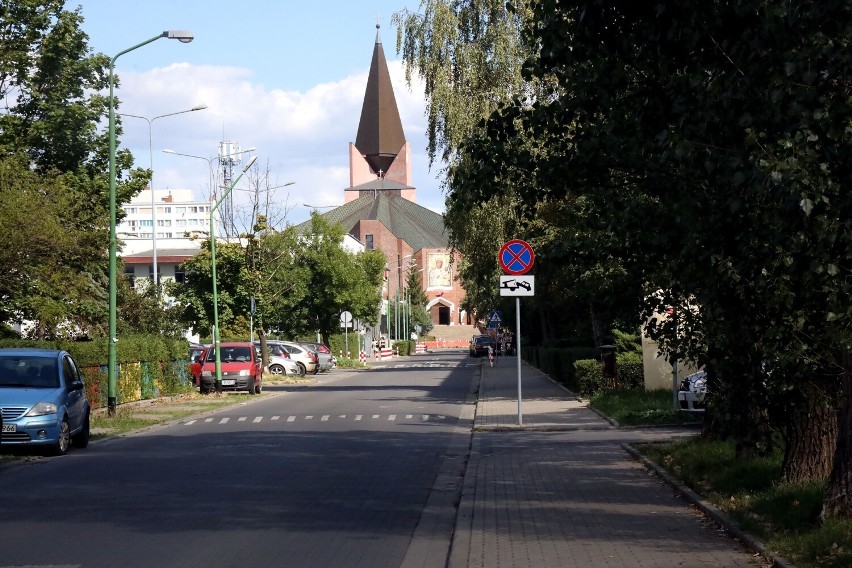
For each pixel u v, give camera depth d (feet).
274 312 182.60
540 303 138.92
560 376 132.77
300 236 233.55
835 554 25.72
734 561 27.96
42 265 94.38
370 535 34.73
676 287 38.75
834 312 24.72
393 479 49.73
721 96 25.95
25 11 129.39
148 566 29.43
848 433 29.48
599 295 42.09
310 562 30.09
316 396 126.21
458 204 38.27
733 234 29.48
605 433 70.85
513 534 33.78
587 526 34.88
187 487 46.80
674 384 78.89
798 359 30.35
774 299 29.19
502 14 108.58
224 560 30.30
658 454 53.21
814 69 22.62
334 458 59.00
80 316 131.44
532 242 102.42
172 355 130.82
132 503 41.96
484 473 50.55
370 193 609.83
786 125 24.12
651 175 33.83
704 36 27.71
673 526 34.12
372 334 356.79
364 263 281.33
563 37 33.06
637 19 31.12
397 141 607.37
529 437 69.97
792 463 36.45
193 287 173.78
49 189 99.25
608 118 34.30
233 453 62.08
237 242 174.29
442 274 580.71
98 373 103.04
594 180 35.47
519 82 105.29
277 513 39.32
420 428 79.82
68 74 133.39
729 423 36.68
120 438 75.82
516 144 36.88
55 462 59.31
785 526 30.71
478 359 276.00
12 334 120.88
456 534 33.91
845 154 22.43
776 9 23.36
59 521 37.55
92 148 135.64
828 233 22.84
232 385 130.72
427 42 112.16
